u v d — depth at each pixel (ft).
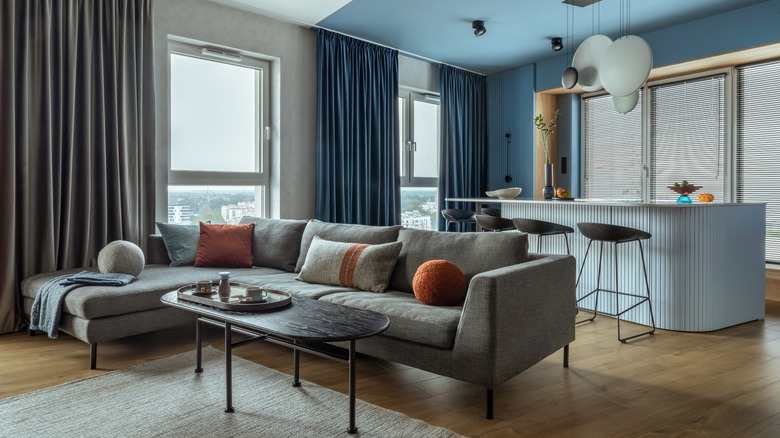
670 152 19.92
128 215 13.79
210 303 8.28
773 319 14.08
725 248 13.01
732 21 16.35
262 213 17.47
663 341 11.88
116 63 13.52
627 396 8.59
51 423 7.34
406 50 20.67
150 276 11.71
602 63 13.30
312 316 7.77
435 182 23.13
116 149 13.51
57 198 12.66
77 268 12.69
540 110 22.56
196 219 16.10
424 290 9.34
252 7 16.10
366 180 19.25
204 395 8.40
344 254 11.35
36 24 12.27
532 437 7.13
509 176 23.36
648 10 16.33
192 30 15.20
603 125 22.27
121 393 8.45
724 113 18.29
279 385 8.89
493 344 7.68
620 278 13.93
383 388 8.94
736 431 7.33
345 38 18.69
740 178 17.95
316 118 18.21
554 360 10.49
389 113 20.22
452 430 7.35
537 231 13.87
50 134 12.41
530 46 20.10
